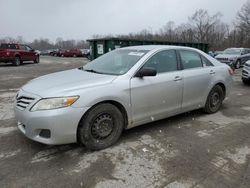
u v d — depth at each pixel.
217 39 57.69
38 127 3.42
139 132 4.55
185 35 59.88
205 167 3.36
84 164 3.40
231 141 4.22
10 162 3.43
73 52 40.94
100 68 4.57
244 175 3.17
